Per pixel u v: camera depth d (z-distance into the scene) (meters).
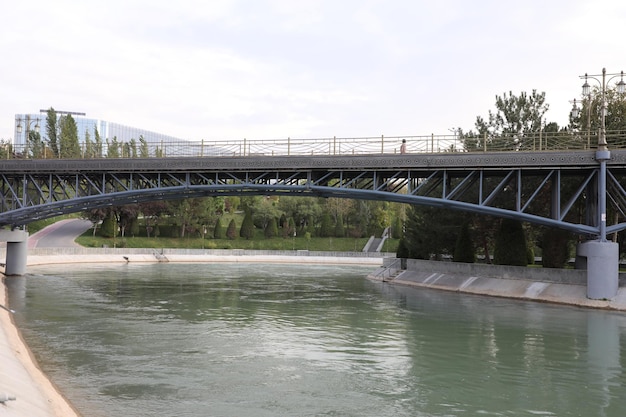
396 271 63.19
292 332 29.41
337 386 19.47
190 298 43.66
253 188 43.22
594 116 49.94
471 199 51.00
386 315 35.41
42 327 29.48
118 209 110.69
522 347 25.91
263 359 23.27
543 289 42.31
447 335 28.70
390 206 141.12
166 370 21.17
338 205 129.38
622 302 36.47
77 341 26.12
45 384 18.22
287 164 42.53
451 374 21.19
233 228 122.88
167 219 127.00
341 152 42.06
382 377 20.70
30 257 73.81
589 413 16.89
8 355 19.91
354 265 98.88
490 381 20.27
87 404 16.83
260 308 38.59
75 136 115.19
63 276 60.47
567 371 21.70
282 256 106.12
